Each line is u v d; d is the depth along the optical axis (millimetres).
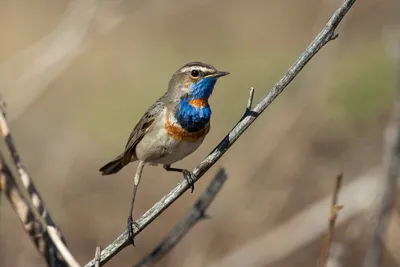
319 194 13750
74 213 14375
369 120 15875
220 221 13242
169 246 7043
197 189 14516
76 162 15906
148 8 21188
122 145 17703
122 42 22047
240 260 11977
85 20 13461
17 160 5742
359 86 16922
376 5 20203
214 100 18312
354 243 11531
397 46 9633
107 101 19609
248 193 13797
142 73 20875
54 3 23516
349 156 14633
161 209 6727
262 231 13156
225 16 23156
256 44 21750
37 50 16891
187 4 22453
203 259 12523
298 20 22641
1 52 21125
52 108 18562
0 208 12672
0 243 12328
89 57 21359
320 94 15289
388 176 8445
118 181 15234
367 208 10812
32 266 12164
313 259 12508
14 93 14211
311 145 14750
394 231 11531
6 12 23094
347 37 19469
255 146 14539
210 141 16266
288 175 14055
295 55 20859
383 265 11961
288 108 15117
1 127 5785
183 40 22250
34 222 5469
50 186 14914
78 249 13789
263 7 23469
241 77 19812
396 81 9328
